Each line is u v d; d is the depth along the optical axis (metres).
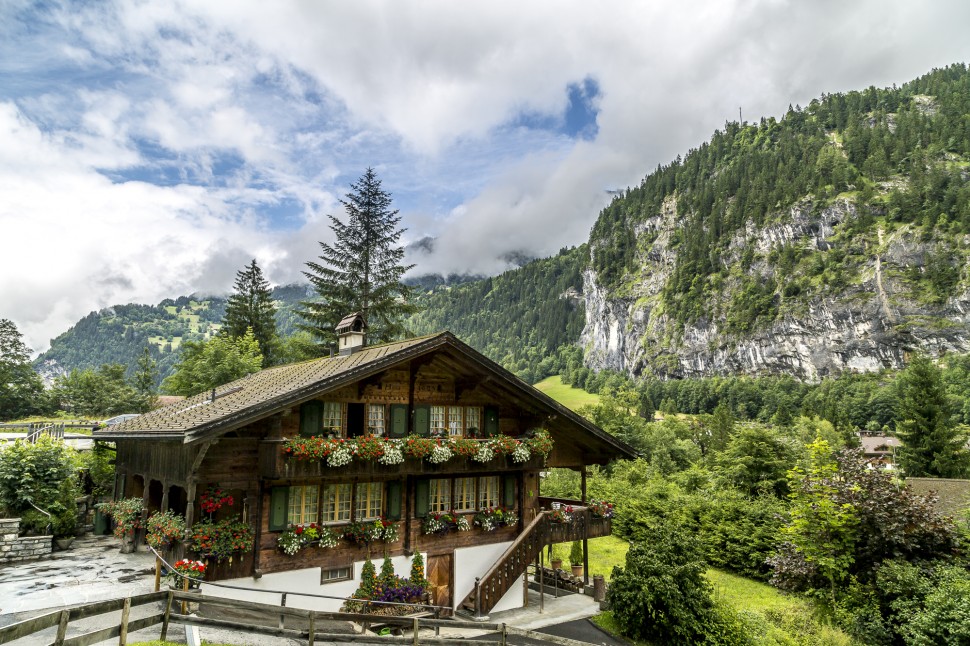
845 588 21.00
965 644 16.50
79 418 65.25
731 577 30.62
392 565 18.75
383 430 19.28
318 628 15.08
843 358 194.38
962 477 55.78
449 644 12.75
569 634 19.12
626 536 39.56
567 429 23.95
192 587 13.96
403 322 47.16
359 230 46.84
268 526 16.52
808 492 22.36
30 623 6.98
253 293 58.44
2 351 73.06
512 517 21.88
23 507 19.28
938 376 59.53
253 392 19.94
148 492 19.67
